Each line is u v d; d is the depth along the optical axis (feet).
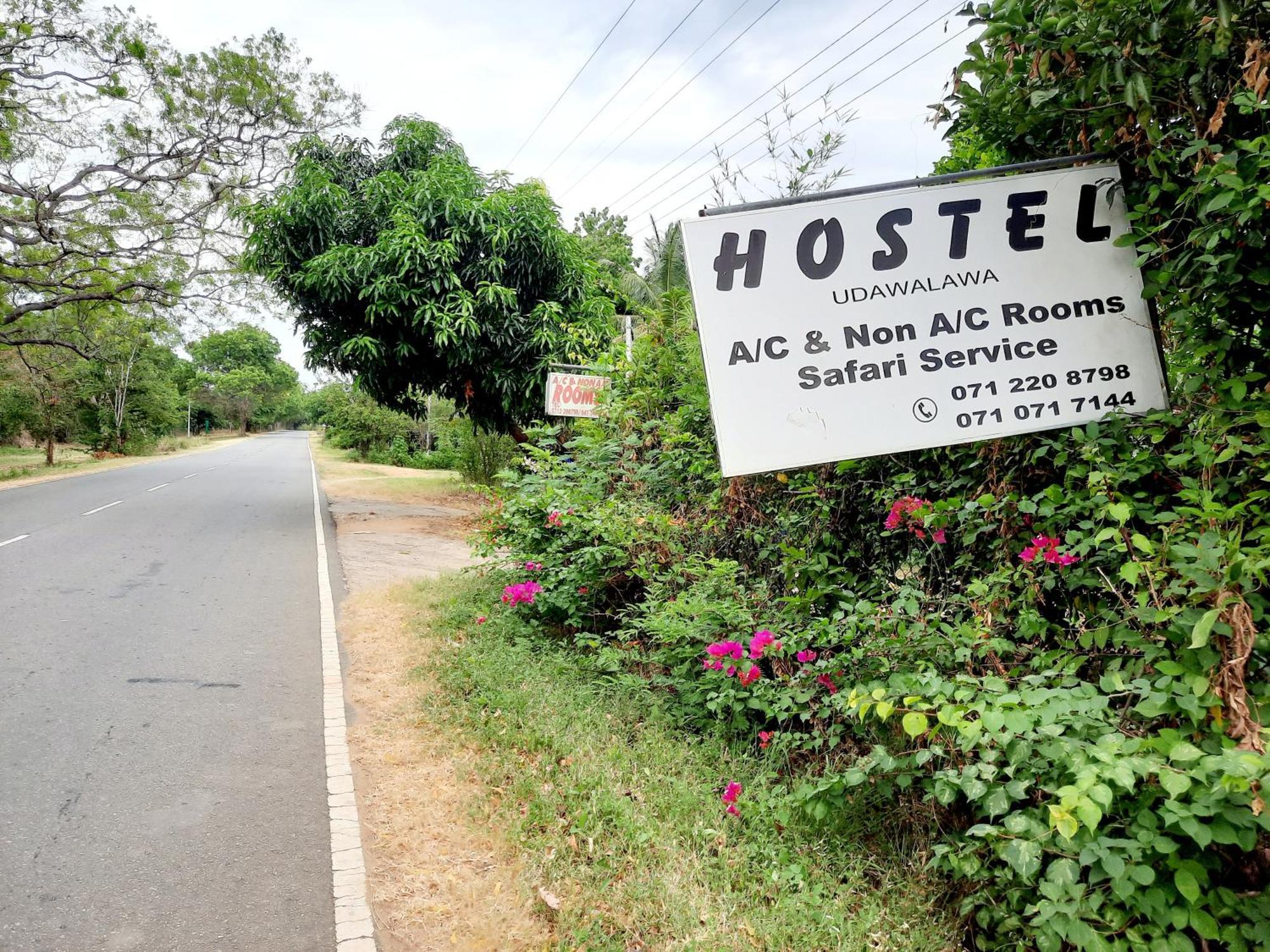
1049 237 10.52
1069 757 7.36
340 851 10.73
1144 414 10.32
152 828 11.27
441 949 8.78
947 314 10.57
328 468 96.37
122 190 61.98
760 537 14.39
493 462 61.93
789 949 8.27
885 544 12.78
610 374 22.59
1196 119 8.92
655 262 50.96
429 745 13.85
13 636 19.99
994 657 9.41
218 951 8.70
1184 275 9.07
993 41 9.98
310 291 40.37
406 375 43.60
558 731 13.56
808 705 11.60
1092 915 6.91
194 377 239.50
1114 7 8.46
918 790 9.91
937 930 8.55
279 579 28.43
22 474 73.56
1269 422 8.05
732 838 10.36
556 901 9.18
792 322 10.61
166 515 45.16
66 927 9.06
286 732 14.64
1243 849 6.32
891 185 10.59
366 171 46.96
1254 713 6.94
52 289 65.26
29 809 11.66
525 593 19.01
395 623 21.80
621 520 16.94
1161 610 7.66
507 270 40.63
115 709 15.55
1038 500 10.25
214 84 59.77
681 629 13.11
